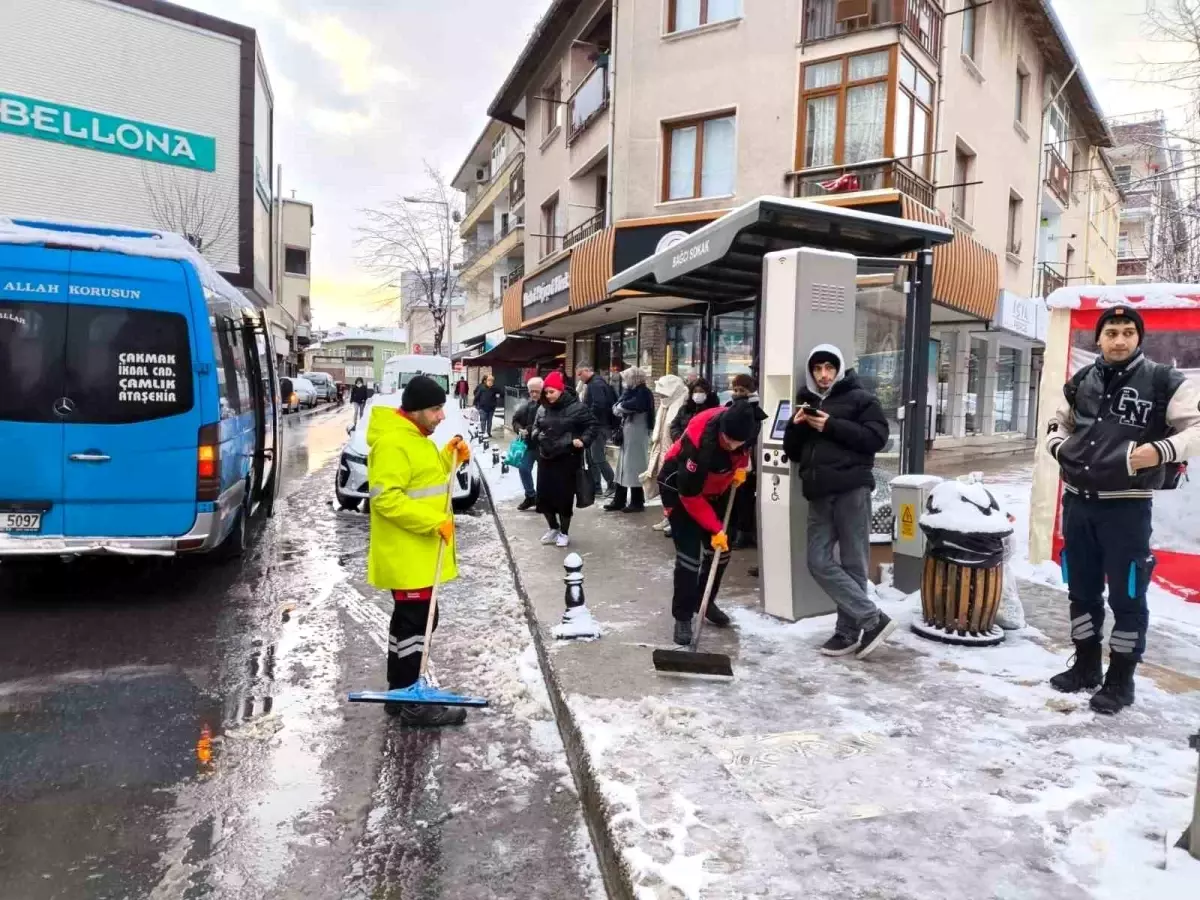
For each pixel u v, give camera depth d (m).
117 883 2.88
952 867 2.68
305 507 11.20
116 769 3.70
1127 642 3.91
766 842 2.83
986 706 4.03
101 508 5.89
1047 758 3.47
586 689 4.27
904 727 3.79
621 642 5.06
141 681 4.75
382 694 4.14
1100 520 3.91
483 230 39.50
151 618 5.95
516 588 7.00
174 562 7.67
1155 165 12.62
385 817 3.36
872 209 13.20
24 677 4.77
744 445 4.76
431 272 35.78
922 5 14.28
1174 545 6.04
